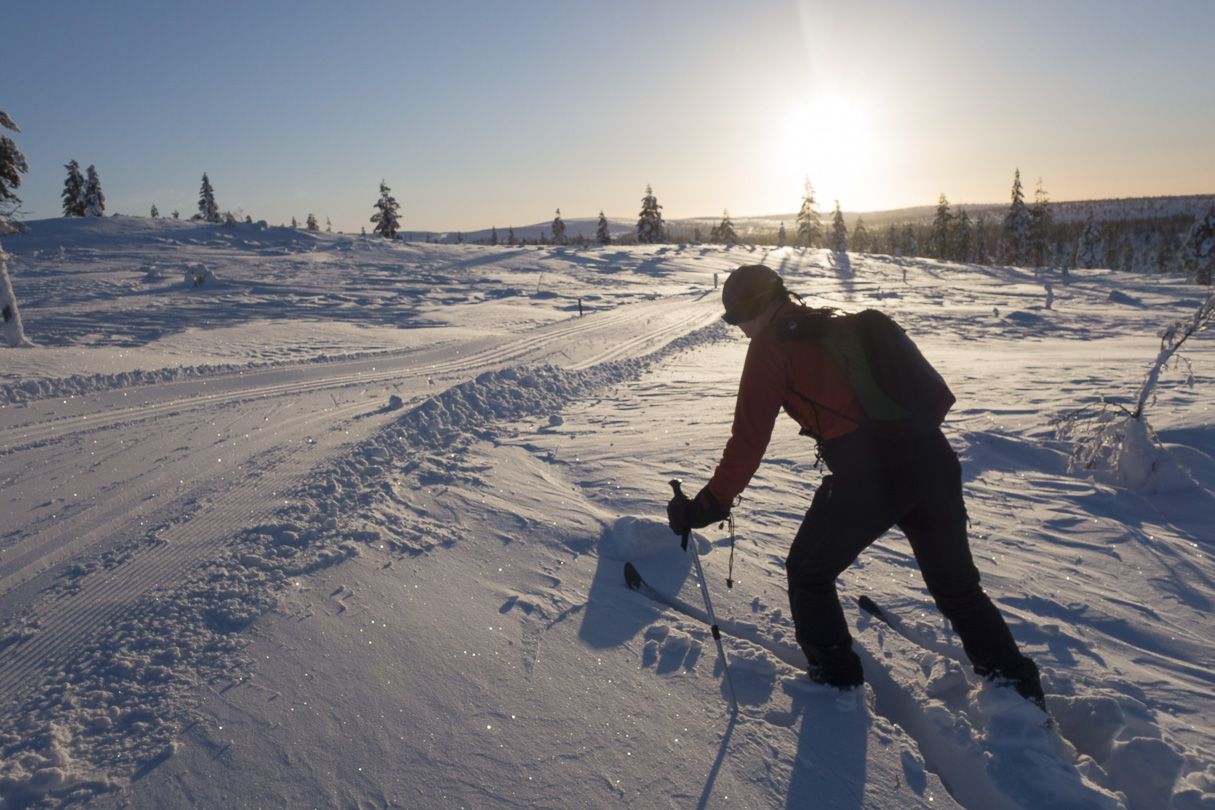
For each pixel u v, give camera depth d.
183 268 34.59
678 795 1.84
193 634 2.74
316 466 5.29
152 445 6.24
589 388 9.27
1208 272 46.75
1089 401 6.79
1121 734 2.02
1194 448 4.71
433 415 6.73
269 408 7.89
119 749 2.06
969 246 81.56
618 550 3.50
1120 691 2.29
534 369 9.33
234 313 19.86
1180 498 4.06
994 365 10.08
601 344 15.37
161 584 3.25
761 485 4.64
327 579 3.22
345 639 2.67
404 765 1.97
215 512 4.32
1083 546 3.51
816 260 58.69
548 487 4.69
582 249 58.22
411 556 3.49
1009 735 1.97
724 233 85.94
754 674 2.38
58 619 2.97
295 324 17.45
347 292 28.11
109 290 26.14
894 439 1.95
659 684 2.34
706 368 11.50
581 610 2.89
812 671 2.29
